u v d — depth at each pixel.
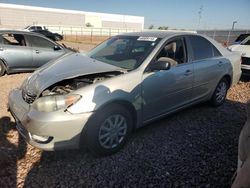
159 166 2.91
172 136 3.67
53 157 3.05
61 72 3.19
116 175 2.74
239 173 1.28
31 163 2.92
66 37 37.03
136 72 3.22
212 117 4.43
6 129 3.74
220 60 4.64
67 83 3.09
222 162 3.00
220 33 26.56
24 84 3.43
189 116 4.45
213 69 4.44
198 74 4.11
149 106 3.41
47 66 3.66
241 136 1.91
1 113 4.34
